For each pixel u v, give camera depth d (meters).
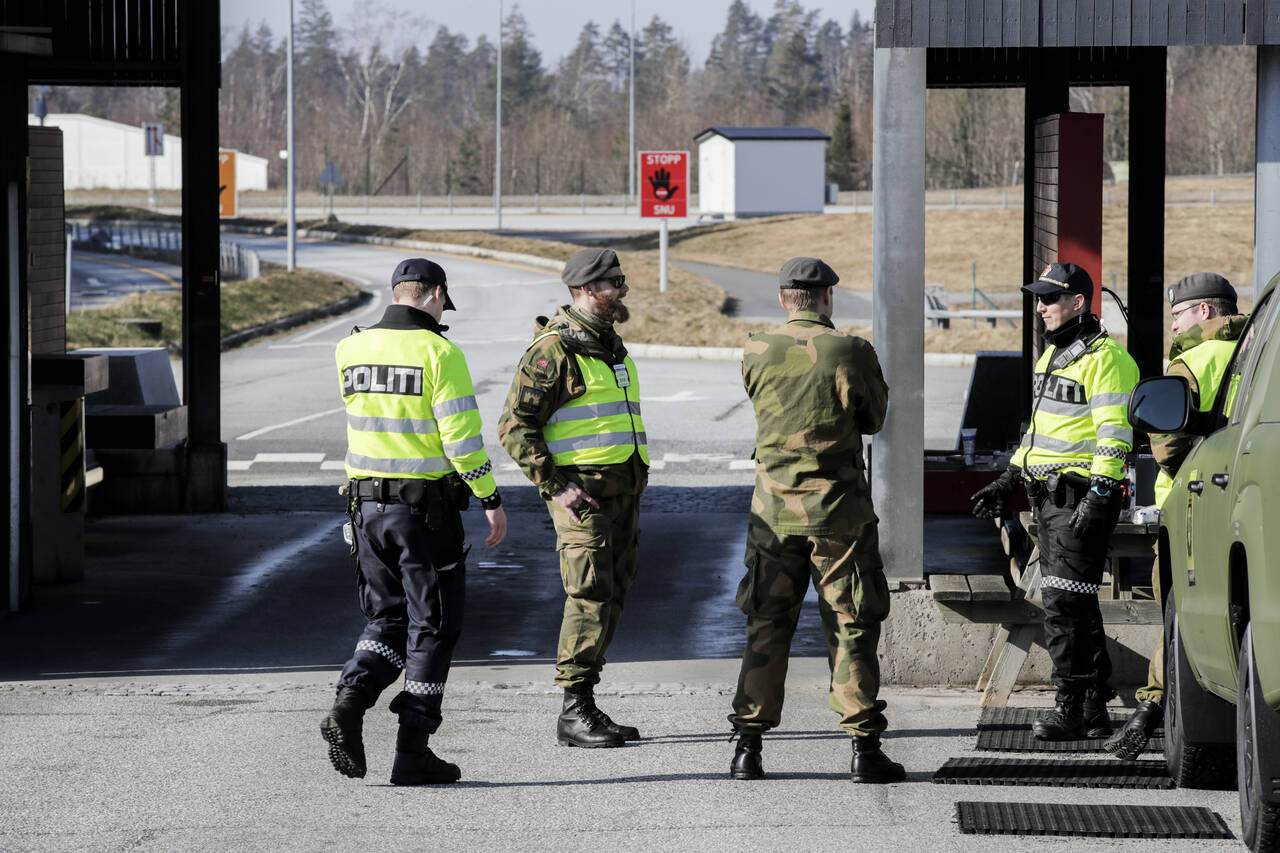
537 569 25.31
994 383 32.38
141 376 33.62
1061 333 14.71
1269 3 16.62
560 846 11.65
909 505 16.97
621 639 20.08
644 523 29.38
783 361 13.23
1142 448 23.94
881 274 16.78
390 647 13.48
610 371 14.74
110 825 12.18
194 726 15.47
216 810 12.59
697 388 51.12
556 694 16.92
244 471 35.94
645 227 134.12
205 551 26.61
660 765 13.97
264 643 19.94
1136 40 16.66
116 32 29.94
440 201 194.62
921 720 15.64
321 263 107.12
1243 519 10.64
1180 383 13.04
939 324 69.81
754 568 13.47
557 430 14.61
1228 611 11.12
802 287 13.47
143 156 196.25
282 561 25.69
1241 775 11.03
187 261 30.36
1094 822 12.06
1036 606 15.78
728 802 12.80
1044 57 25.08
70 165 196.38
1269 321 12.10
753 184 133.25
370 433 13.26
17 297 21.48
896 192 16.70
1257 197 17.83
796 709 16.28
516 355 60.94
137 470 30.52
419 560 13.24
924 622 16.98
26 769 13.84
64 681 17.67
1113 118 192.62
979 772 13.59
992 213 115.12
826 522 13.16
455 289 89.06
